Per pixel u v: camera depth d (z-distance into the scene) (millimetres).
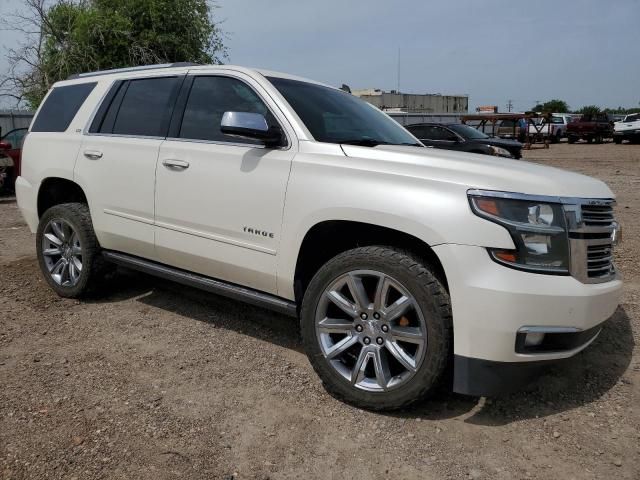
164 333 4156
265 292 3609
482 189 2830
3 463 2568
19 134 14117
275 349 3922
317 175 3264
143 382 3396
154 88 4324
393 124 4465
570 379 3512
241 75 3848
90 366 3590
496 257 2754
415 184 2973
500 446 2822
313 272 3512
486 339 2746
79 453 2668
